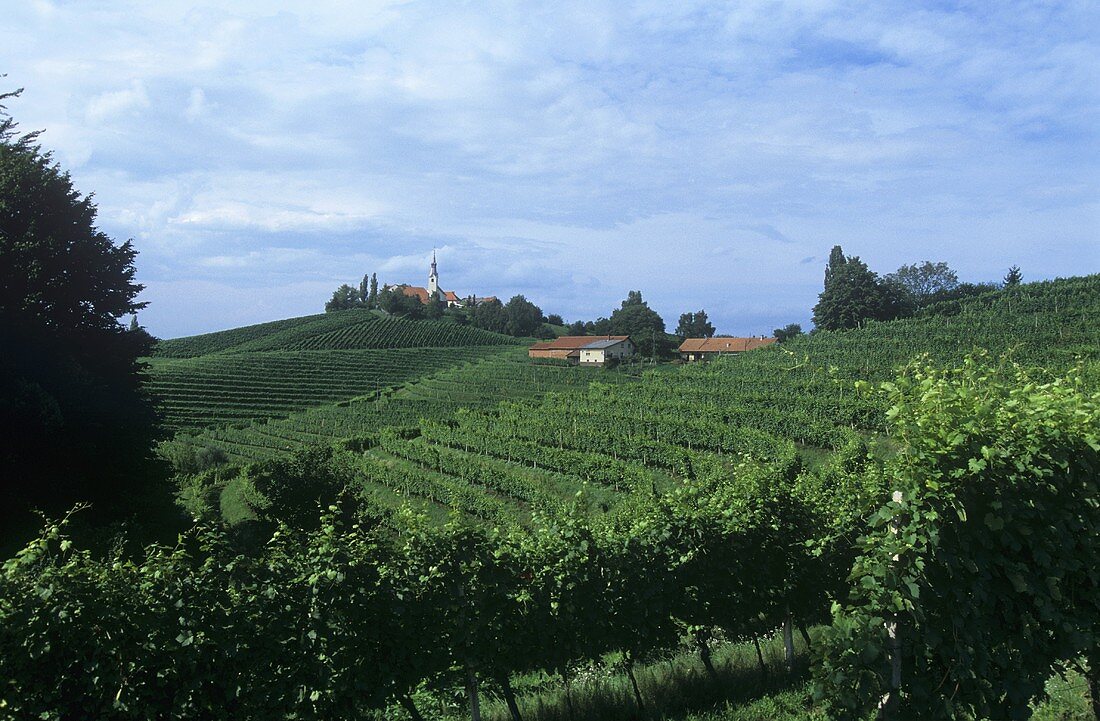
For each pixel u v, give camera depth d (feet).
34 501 74.18
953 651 18.31
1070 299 194.18
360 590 21.77
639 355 369.71
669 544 27.94
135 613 19.84
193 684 19.89
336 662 21.24
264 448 230.89
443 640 23.36
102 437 84.53
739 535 29.30
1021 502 18.65
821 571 31.24
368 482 161.27
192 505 138.62
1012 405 18.72
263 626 20.79
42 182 85.51
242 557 21.74
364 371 377.30
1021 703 18.86
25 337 77.66
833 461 85.97
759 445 121.49
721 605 28.63
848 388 146.72
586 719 25.11
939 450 18.03
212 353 443.73
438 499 137.18
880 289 271.49
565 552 25.98
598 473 127.03
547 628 24.95
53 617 19.02
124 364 95.45
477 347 474.08
